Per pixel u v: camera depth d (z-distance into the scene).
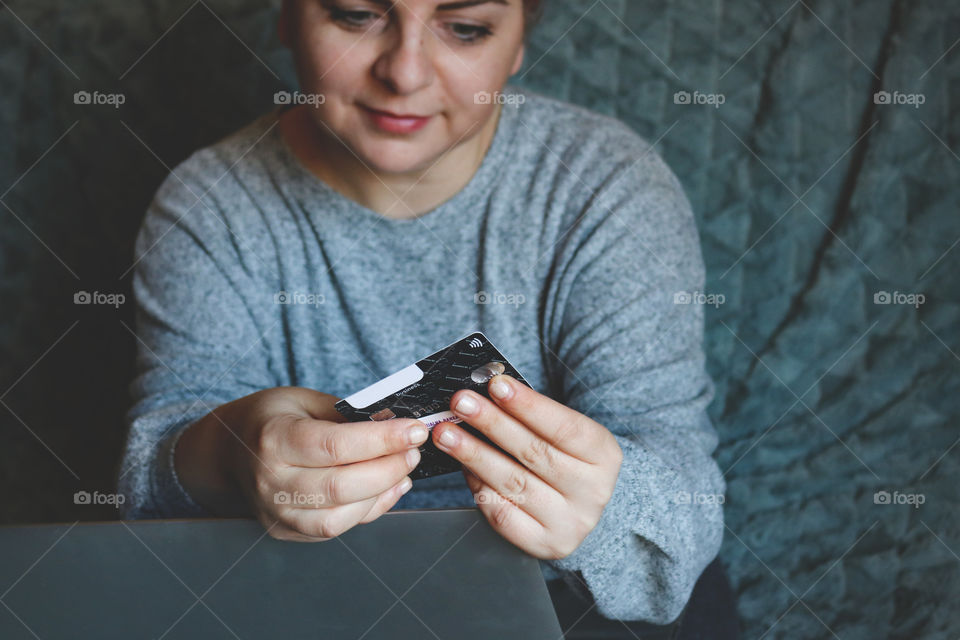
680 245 1.09
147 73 1.46
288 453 0.76
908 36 1.41
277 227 1.10
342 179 1.05
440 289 1.11
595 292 1.06
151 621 0.67
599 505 0.78
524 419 0.74
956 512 1.35
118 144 1.48
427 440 0.79
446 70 0.89
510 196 1.09
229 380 1.06
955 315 1.45
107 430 1.57
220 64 1.47
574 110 1.18
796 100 1.44
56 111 1.46
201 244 1.10
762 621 1.30
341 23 0.87
